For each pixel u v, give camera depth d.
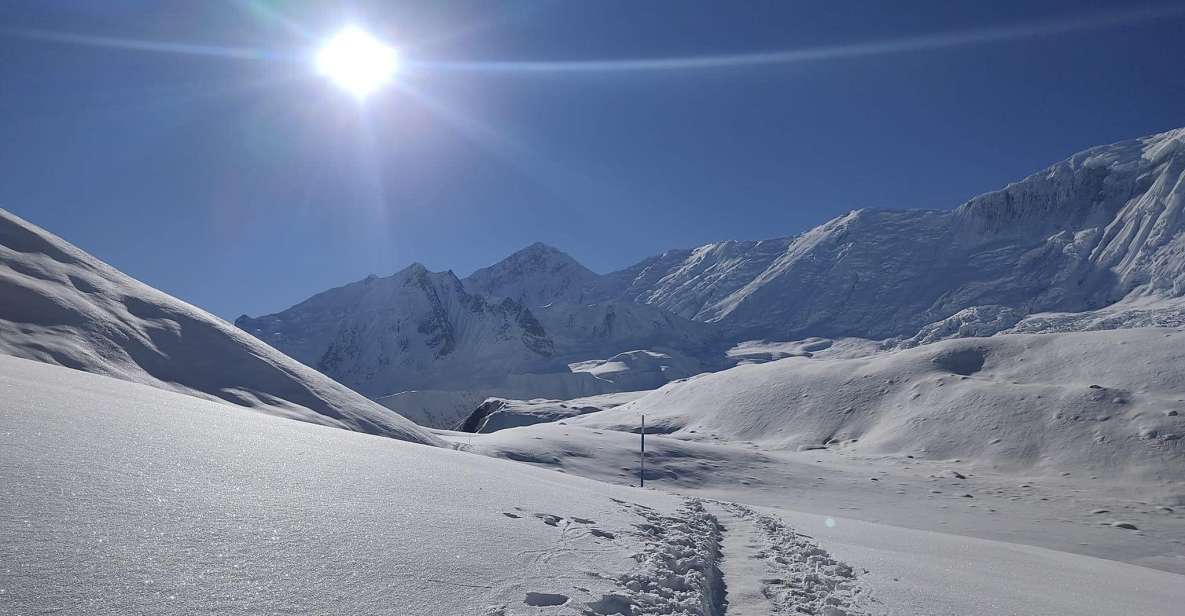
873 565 10.63
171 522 4.59
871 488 55.31
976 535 39.75
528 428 75.50
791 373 104.38
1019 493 53.84
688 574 7.28
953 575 10.70
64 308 36.62
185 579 3.74
